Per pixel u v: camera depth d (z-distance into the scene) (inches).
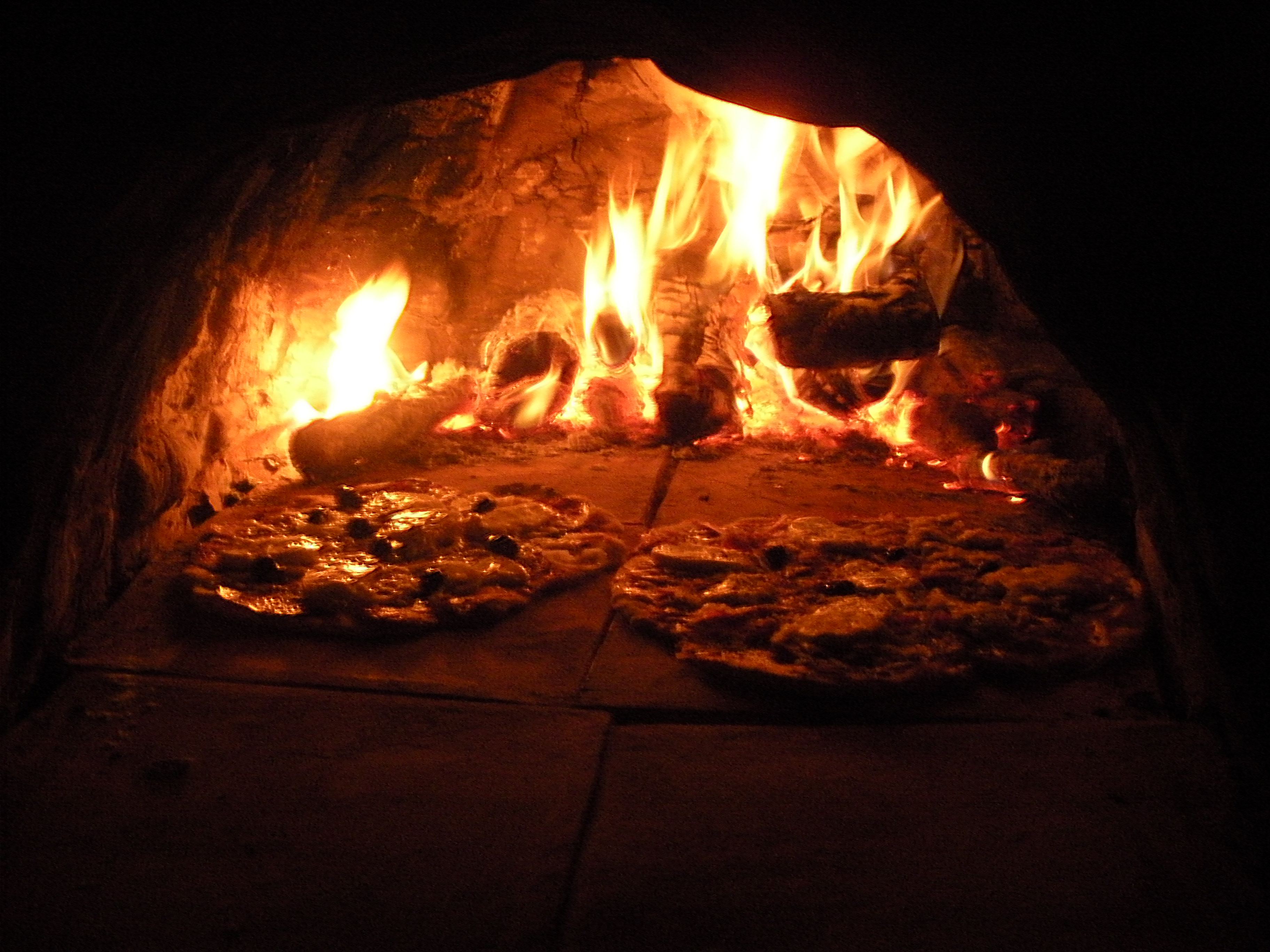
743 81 24.5
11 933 20.8
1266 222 20.1
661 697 26.8
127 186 23.5
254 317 37.4
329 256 40.9
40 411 24.6
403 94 26.7
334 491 38.0
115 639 28.7
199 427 35.3
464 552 32.2
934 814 23.4
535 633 29.1
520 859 22.4
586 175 45.6
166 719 26.0
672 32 23.8
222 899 21.5
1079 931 20.8
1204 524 22.5
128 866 22.2
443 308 45.1
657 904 21.4
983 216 24.6
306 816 23.4
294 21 22.5
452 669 27.7
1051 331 25.5
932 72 21.6
